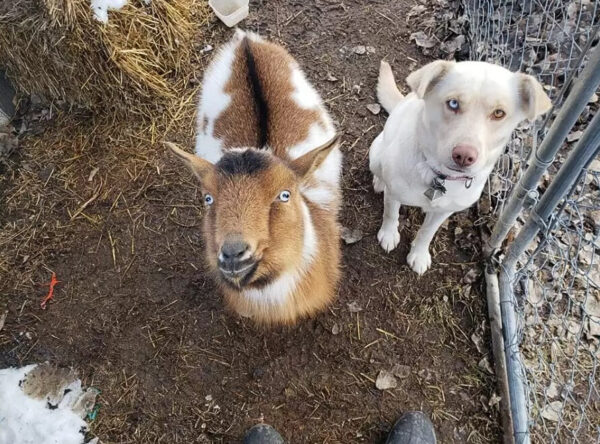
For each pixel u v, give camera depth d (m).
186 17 1.40
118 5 1.22
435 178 0.83
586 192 1.13
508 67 1.24
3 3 1.18
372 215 1.19
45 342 1.08
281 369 1.04
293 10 1.47
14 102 1.37
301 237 0.75
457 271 1.11
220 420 1.00
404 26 1.42
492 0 1.32
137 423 1.00
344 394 1.01
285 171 0.69
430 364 1.03
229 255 0.61
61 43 1.18
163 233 1.18
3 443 0.97
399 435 0.94
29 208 1.23
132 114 1.32
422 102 0.82
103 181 1.25
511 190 1.11
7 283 1.14
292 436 0.98
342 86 1.35
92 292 1.13
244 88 0.97
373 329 1.07
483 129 0.71
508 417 0.95
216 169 0.68
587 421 0.96
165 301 1.11
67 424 0.99
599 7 1.27
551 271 1.08
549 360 1.00
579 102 0.67
